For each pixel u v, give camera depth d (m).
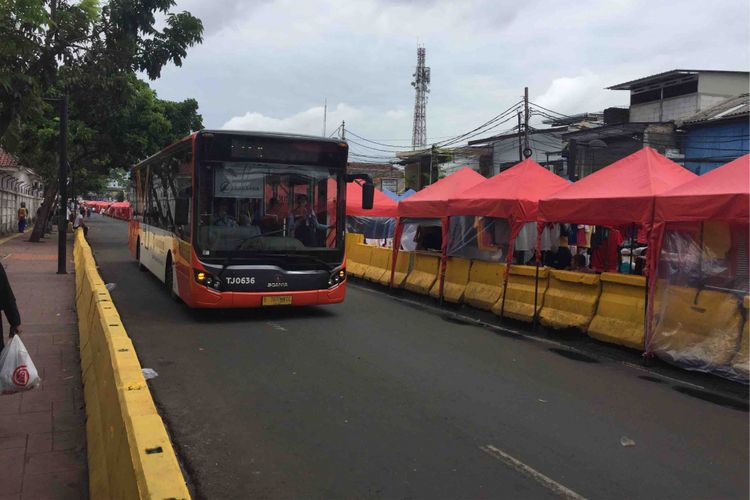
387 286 14.62
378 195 20.97
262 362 7.15
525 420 5.41
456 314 11.30
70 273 15.18
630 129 23.88
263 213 9.45
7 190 31.59
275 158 9.51
